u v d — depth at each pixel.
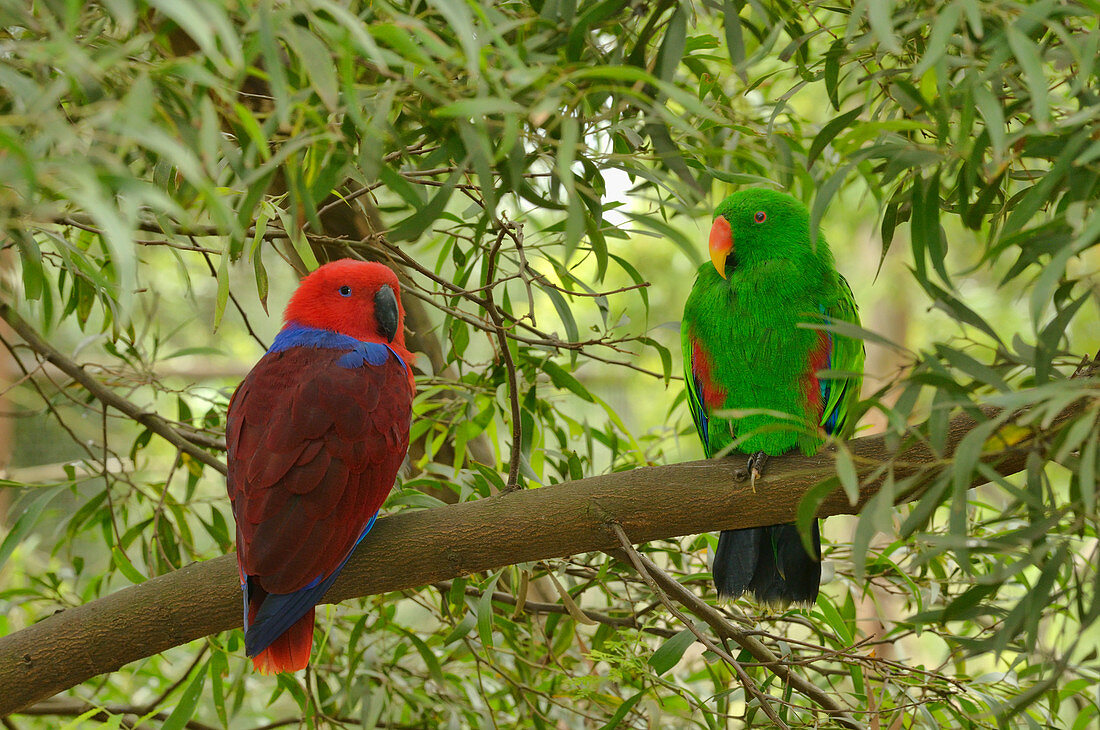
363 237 5.18
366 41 2.21
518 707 5.74
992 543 2.62
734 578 4.48
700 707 4.37
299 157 3.12
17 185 2.19
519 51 2.85
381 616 5.14
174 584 3.80
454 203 9.61
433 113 2.46
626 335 4.84
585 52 3.59
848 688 6.05
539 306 11.51
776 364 4.64
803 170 3.04
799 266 4.64
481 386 5.38
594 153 3.44
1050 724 4.45
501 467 5.43
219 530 5.76
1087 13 2.58
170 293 11.05
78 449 8.48
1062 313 2.74
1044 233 2.68
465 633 4.64
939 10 2.93
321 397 3.86
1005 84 3.24
